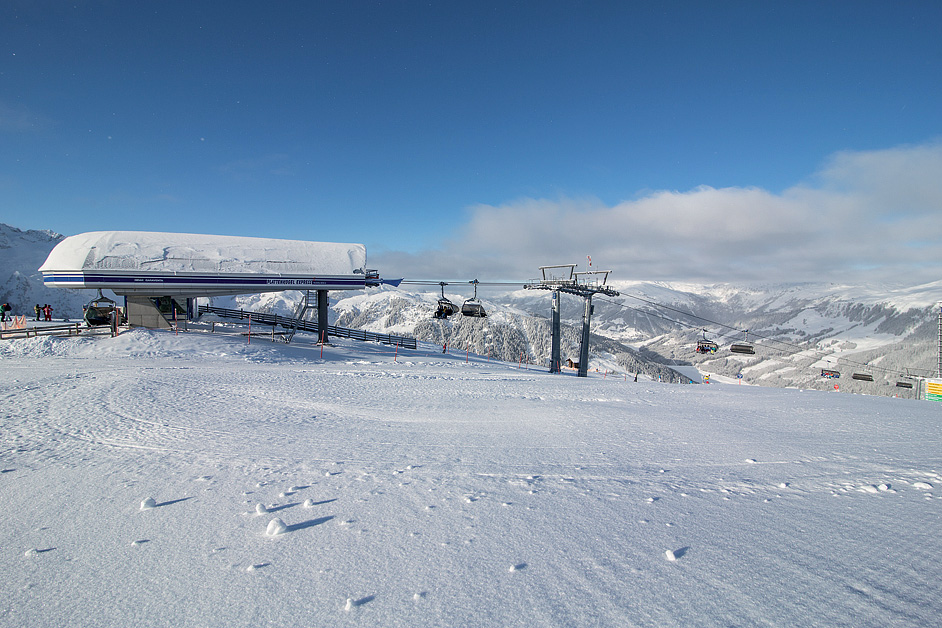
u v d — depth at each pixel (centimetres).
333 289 3228
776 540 331
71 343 2253
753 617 233
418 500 421
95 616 245
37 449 621
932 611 237
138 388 1136
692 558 303
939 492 444
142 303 2938
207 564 302
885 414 990
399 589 268
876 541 329
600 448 637
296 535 345
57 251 2750
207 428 753
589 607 247
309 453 603
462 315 3309
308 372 1700
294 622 236
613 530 352
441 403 1068
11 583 281
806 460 571
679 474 509
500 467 537
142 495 440
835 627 222
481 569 290
